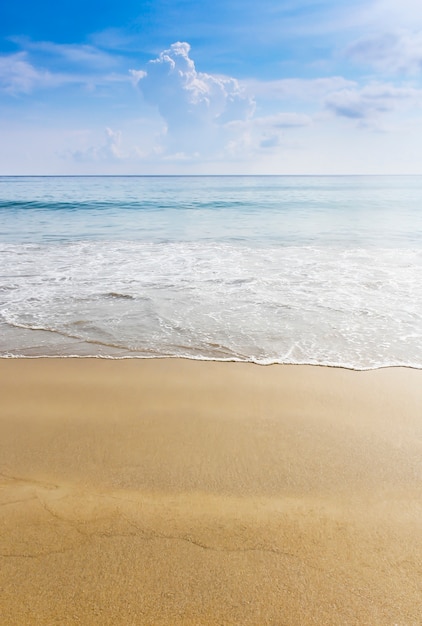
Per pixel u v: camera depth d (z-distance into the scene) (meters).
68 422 3.42
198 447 3.09
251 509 2.46
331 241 12.04
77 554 2.14
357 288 7.07
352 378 4.18
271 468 2.85
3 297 6.62
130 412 3.57
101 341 5.07
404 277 7.77
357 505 2.50
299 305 6.23
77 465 2.88
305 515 2.42
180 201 28.09
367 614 1.84
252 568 2.06
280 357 4.64
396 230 14.26
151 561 2.10
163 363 4.52
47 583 1.98
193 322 5.62
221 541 2.22
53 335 5.24
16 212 21.11
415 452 3.03
